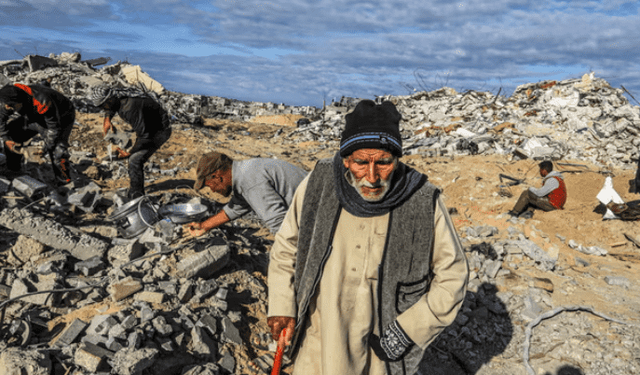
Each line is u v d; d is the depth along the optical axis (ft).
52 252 11.90
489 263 15.99
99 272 11.68
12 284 10.79
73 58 67.77
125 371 8.30
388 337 6.41
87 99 43.52
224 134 47.26
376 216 6.25
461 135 44.65
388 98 65.31
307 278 6.55
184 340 9.71
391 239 6.19
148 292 10.52
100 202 16.81
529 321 13.44
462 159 36.99
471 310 13.88
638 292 15.46
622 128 41.29
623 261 18.34
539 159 36.91
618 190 28.76
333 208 6.36
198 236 12.12
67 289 10.44
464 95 59.26
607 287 15.80
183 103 65.98
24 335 9.23
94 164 24.07
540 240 19.56
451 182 30.04
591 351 12.14
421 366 11.66
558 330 13.07
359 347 6.68
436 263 6.42
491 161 35.91
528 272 16.22
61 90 55.47
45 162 20.76
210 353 9.70
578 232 21.04
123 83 62.44
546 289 15.02
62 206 15.57
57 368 8.46
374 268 6.40
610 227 20.93
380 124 5.60
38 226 12.16
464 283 6.26
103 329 9.26
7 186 15.44
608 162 37.70
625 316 13.78
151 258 12.14
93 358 8.39
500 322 13.48
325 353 6.49
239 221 19.17
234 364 9.77
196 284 11.42
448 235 6.23
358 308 6.57
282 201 10.00
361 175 5.82
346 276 6.48
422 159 36.94
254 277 13.24
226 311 11.16
